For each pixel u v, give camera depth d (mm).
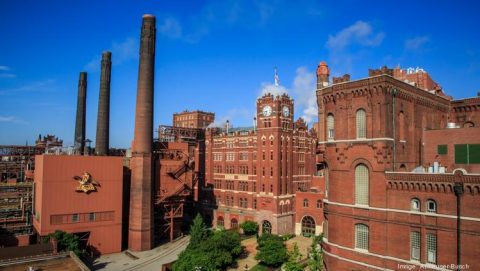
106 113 110062
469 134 45812
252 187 106562
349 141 47125
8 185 87062
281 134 101625
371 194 44438
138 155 87438
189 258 66562
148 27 90875
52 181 77625
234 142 113812
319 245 71312
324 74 55219
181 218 100062
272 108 101875
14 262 55375
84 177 81062
